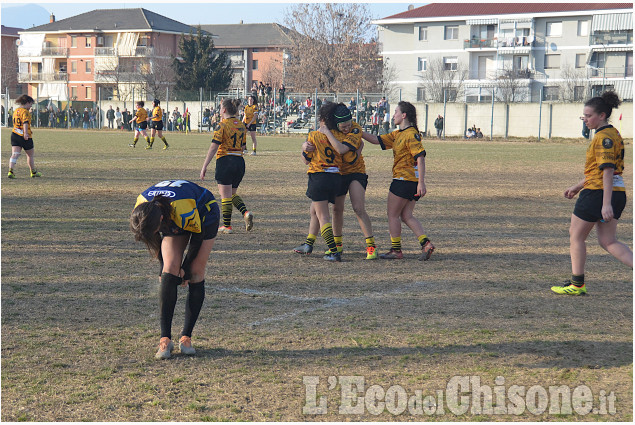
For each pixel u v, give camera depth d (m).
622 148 6.07
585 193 6.17
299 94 53.72
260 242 8.89
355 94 49.47
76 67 82.31
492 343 4.88
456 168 21.78
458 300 6.09
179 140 38.12
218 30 99.19
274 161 23.25
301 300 6.05
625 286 6.74
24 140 15.96
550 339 4.98
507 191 15.32
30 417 3.64
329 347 4.80
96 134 44.72
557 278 7.03
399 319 5.48
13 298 5.95
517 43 63.78
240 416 3.68
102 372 4.30
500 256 8.18
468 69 66.19
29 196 12.85
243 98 53.22
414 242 9.11
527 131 48.81
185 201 4.43
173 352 4.68
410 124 7.78
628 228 10.55
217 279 6.80
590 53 61.22
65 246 8.29
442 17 66.19
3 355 4.57
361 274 7.13
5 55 86.44
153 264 7.40
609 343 4.91
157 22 82.06
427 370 4.36
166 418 3.64
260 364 4.46
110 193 13.51
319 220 7.77
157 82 72.56
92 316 5.48
